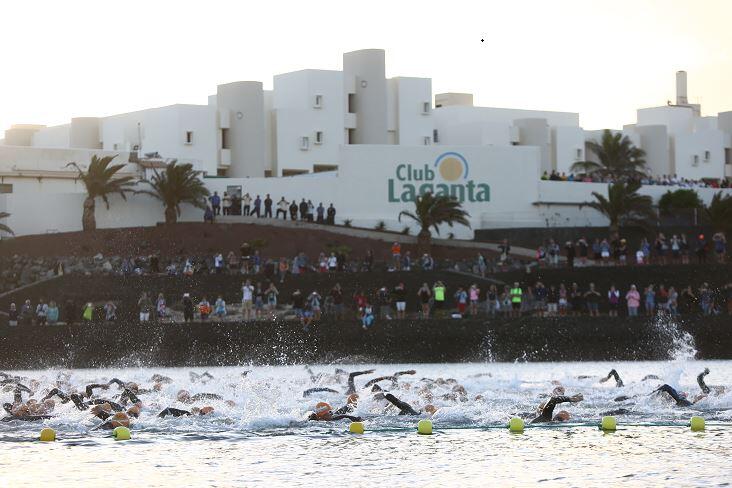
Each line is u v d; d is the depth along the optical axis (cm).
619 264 12356
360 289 11475
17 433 4628
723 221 14300
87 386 5747
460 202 15500
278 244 13688
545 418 4891
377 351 9688
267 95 18862
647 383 6297
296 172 18238
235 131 17750
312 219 14575
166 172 14425
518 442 4341
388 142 19012
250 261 12425
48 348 9825
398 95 19112
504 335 9756
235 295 11419
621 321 9888
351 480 3641
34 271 12494
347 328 9844
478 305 10969
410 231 15088
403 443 4341
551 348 9719
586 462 3912
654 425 4722
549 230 14825
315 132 18250
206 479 3666
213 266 12781
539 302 10744
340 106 18450
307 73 18225
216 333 9831
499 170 15650
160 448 4250
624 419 4916
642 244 12644
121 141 18212
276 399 5584
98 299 11306
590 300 10419
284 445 4303
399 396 5603
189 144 17325
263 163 17812
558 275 11788
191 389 5975
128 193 14500
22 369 9731
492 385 6322
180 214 14688
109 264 12588
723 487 3494
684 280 11612
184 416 5047
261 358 9706
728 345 9719
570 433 4550
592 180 17225
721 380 6794
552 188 15950
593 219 16000
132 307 11175
